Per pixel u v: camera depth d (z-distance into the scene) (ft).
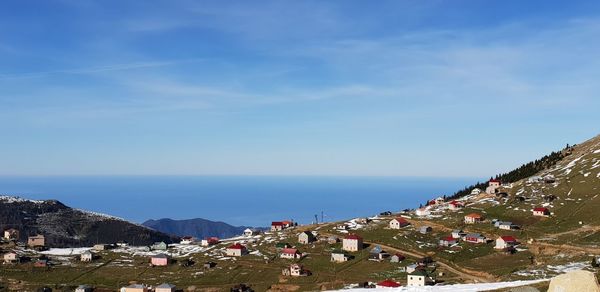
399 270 578.66
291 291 541.75
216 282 597.11
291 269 597.52
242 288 558.56
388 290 272.31
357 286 511.40
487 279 494.59
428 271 552.82
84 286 592.19
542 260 537.24
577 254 528.22
